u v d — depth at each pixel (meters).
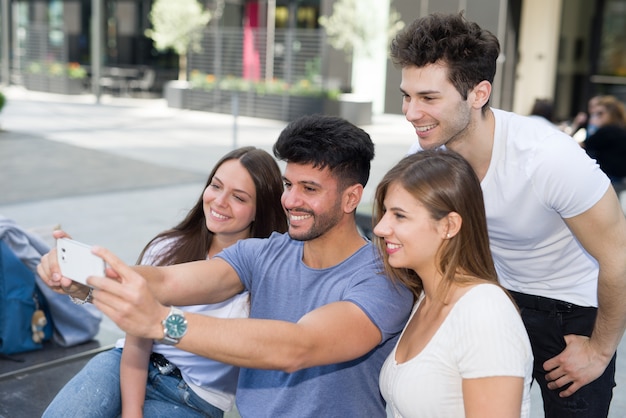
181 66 23.98
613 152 7.16
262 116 17.62
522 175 2.10
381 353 1.91
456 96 1.98
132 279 1.41
